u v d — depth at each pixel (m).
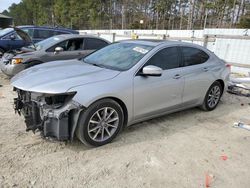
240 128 4.35
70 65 3.95
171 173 2.90
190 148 3.50
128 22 46.97
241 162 3.23
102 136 3.37
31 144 3.32
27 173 2.73
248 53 10.21
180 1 41.16
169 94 4.05
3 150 3.13
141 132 3.90
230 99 6.23
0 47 9.31
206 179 2.83
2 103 4.86
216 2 32.59
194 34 13.00
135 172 2.87
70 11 51.97
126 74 3.51
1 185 2.51
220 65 5.13
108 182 2.68
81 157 3.10
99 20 47.84
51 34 10.16
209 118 4.75
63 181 2.64
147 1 46.12
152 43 4.18
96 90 3.13
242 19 26.89
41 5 64.56
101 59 4.16
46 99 3.04
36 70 3.71
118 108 3.41
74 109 3.02
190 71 4.37
